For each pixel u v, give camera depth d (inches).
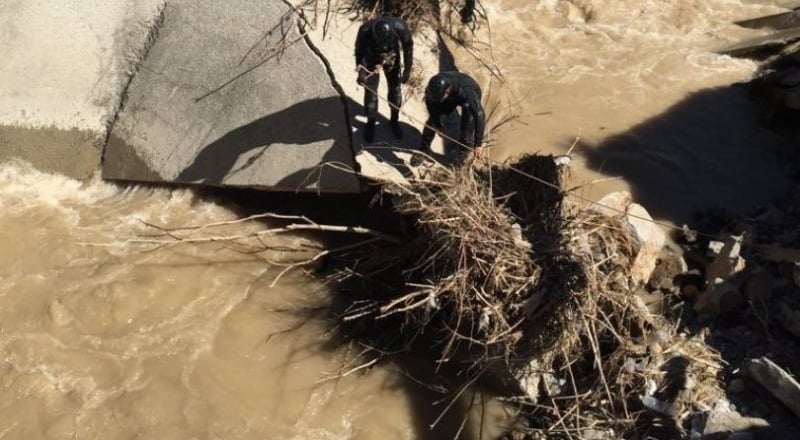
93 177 396.8
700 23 514.9
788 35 484.7
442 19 462.9
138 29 398.6
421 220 316.2
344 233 367.9
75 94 398.9
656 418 291.6
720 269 330.0
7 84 395.2
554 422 298.8
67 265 354.0
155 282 346.6
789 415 284.2
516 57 480.4
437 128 329.7
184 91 385.7
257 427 302.4
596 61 479.5
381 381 319.3
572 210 336.8
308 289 350.3
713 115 441.7
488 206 321.1
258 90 372.5
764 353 306.7
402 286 339.9
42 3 398.6
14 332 327.6
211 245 364.2
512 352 302.2
